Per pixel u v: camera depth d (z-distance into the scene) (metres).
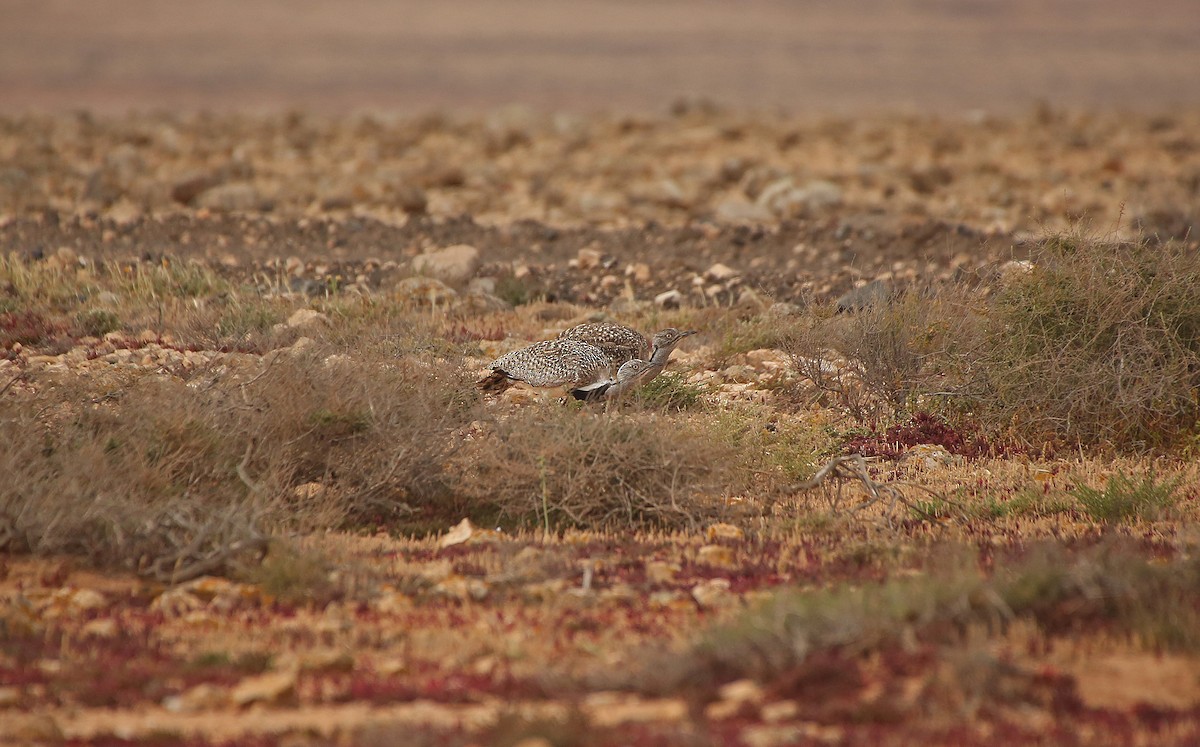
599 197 111.75
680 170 132.75
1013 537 33.50
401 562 31.70
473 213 108.25
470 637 26.38
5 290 63.69
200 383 39.31
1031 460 41.88
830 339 48.56
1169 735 20.42
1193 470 39.59
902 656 23.25
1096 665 23.39
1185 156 153.12
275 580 29.42
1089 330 42.50
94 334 58.12
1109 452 41.75
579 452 36.12
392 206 107.00
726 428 39.41
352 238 88.88
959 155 151.12
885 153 149.62
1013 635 24.45
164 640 26.31
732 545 33.47
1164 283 42.19
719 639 24.17
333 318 58.91
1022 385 43.25
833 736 20.50
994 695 21.86
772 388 49.69
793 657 23.38
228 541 31.11
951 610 24.86
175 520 31.77
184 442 35.59
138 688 23.67
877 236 88.00
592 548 33.19
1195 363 41.62
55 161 129.75
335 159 141.50
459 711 22.25
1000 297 44.81
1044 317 43.25
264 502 33.75
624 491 35.94
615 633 26.38
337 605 28.59
